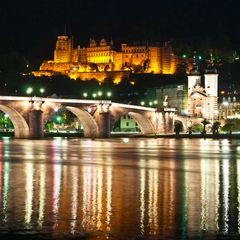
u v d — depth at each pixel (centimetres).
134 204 7288
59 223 6294
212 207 7131
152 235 5872
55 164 12800
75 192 8194
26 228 6106
